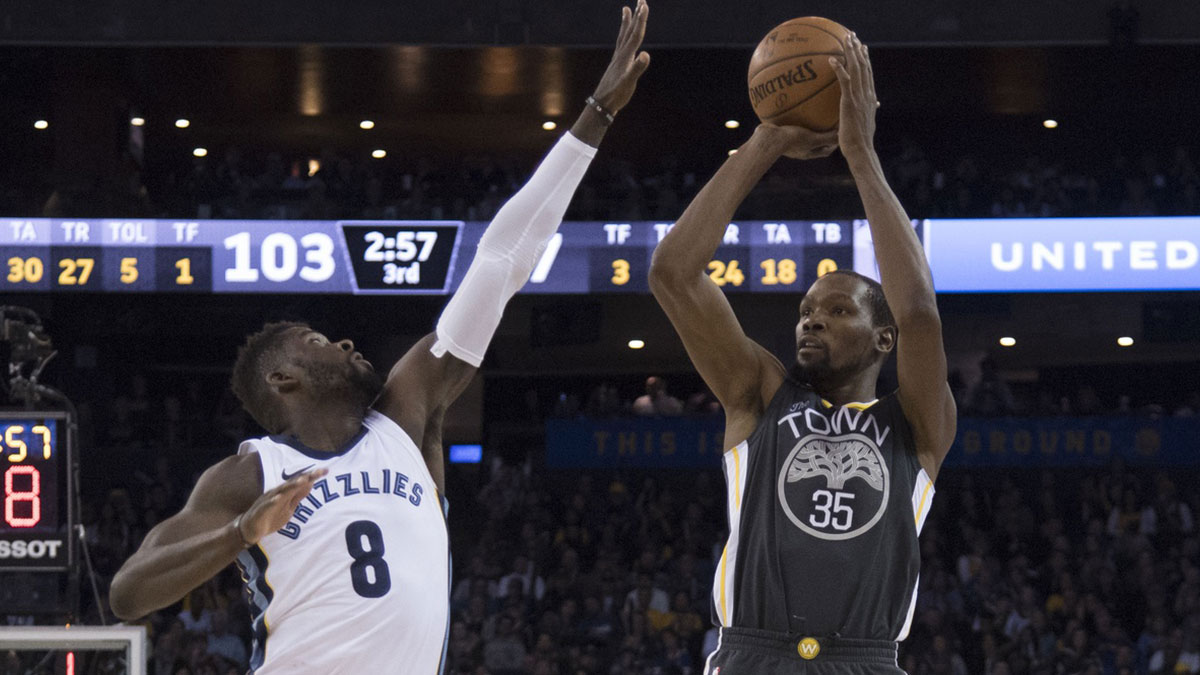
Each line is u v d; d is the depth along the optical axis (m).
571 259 16.08
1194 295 18.00
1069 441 16.83
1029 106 18.41
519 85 17.11
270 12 15.14
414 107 18.48
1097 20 15.01
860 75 2.90
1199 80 16.81
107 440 17.55
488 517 16.45
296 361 2.50
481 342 2.63
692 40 15.15
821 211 15.88
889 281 2.80
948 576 14.12
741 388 2.97
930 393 2.80
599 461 17.20
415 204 15.99
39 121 18.25
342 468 2.40
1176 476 16.62
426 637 2.37
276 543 2.33
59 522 7.21
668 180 18.03
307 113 18.88
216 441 17.42
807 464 2.80
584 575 14.55
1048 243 15.84
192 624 13.05
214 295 17.77
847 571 2.72
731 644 2.78
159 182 20.61
